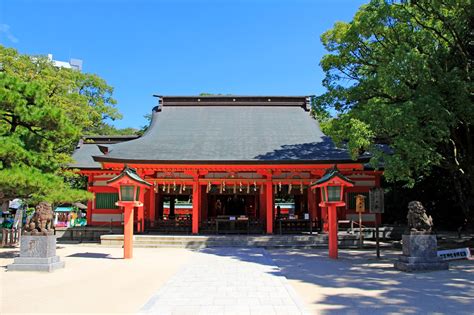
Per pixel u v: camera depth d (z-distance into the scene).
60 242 23.55
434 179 26.30
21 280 10.86
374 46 19.66
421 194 27.89
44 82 24.70
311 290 9.57
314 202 24.16
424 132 14.55
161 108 30.92
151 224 24.22
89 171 26.00
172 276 11.56
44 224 12.69
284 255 17.19
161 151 23.64
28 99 15.29
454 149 18.02
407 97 15.72
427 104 13.99
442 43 17.12
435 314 7.37
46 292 9.29
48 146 16.05
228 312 7.44
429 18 17.19
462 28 16.28
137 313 7.39
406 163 14.49
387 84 15.12
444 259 13.88
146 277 11.41
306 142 25.27
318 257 16.42
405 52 15.13
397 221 28.83
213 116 29.91
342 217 25.34
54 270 12.57
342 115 20.19
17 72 25.52
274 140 25.59
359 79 20.77
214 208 29.61
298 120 29.23
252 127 27.94
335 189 16.23
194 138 25.98
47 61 28.55
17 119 15.27
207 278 11.08
